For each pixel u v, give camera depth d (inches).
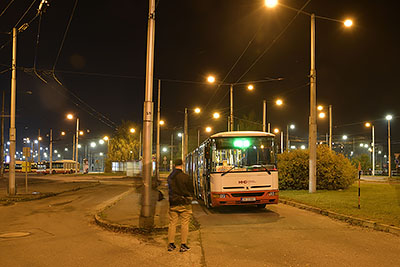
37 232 389.7
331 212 471.8
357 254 278.8
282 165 864.9
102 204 682.8
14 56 820.0
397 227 358.6
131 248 310.8
